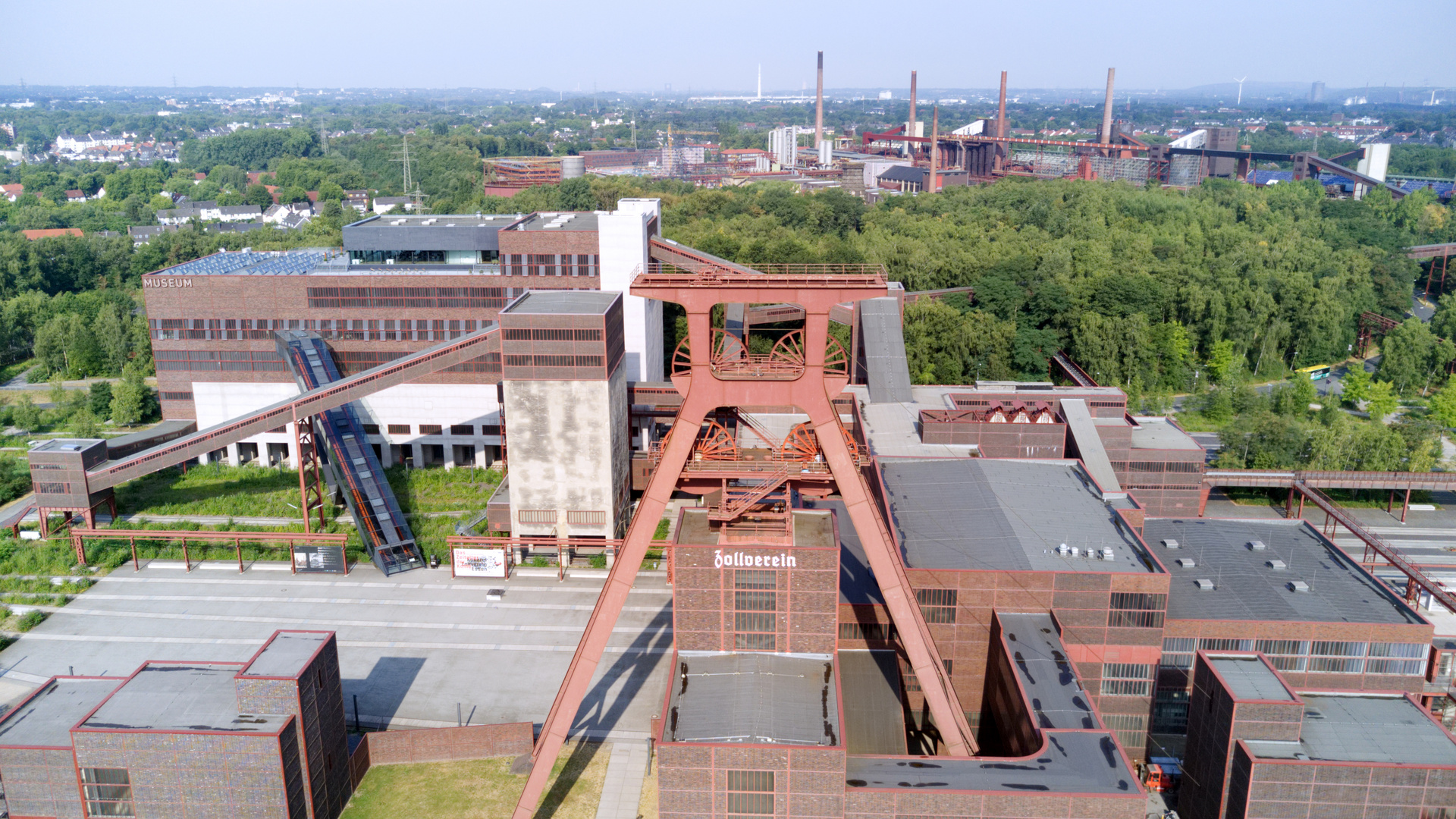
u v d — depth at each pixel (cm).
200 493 14075
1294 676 8594
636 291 7050
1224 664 7431
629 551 7525
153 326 14900
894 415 13425
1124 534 9325
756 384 7175
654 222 16638
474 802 7962
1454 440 16775
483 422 14875
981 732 8950
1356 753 6812
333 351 14962
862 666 8775
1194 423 17662
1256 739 6938
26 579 11556
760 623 7650
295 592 11419
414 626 10675
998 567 8625
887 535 7744
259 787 6900
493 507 12012
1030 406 13300
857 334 16088
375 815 7800
